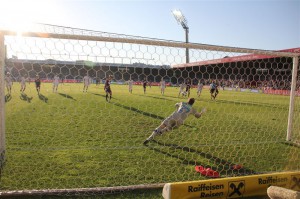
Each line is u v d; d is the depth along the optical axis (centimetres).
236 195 323
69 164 438
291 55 562
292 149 575
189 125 830
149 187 351
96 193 336
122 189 342
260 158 508
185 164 457
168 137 659
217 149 562
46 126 746
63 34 371
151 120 902
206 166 454
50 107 1117
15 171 402
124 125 802
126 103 1384
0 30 355
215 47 440
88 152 506
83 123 808
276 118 1034
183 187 294
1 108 383
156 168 432
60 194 330
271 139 676
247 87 2412
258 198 334
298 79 788
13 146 537
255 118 1026
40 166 426
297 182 358
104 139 620
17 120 823
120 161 459
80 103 1270
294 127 841
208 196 307
